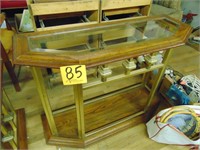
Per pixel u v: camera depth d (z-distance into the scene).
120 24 1.01
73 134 1.20
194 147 1.13
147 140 1.22
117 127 1.25
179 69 1.91
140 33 0.95
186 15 2.54
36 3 1.18
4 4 1.58
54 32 0.88
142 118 1.33
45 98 0.92
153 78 1.46
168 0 2.31
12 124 1.14
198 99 1.30
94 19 1.46
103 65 0.79
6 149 1.02
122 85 1.67
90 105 1.42
